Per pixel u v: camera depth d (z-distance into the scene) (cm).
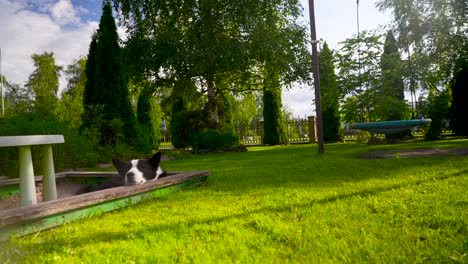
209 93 1806
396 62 1516
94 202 294
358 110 1623
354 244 201
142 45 1738
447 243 192
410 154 806
